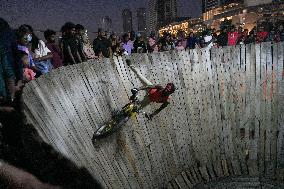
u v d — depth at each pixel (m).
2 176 1.02
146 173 7.74
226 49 9.46
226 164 10.26
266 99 9.66
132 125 7.31
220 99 9.73
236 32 11.68
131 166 7.08
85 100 5.84
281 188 9.80
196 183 9.62
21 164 1.88
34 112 3.57
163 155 8.60
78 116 5.41
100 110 6.31
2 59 2.89
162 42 11.52
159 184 8.38
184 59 9.17
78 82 5.79
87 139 5.52
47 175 2.34
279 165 10.03
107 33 8.98
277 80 9.45
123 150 6.81
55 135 4.08
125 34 9.68
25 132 2.50
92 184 4.94
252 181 10.04
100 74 6.64
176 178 9.22
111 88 6.89
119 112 6.55
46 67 6.02
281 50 9.27
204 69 9.47
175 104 8.96
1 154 1.74
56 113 4.52
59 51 6.75
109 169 6.08
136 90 6.26
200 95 9.52
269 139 9.97
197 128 9.63
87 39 7.96
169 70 8.84
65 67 5.46
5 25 2.96
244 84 9.65
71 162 4.12
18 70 3.24
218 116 9.88
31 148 2.42
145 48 10.33
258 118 9.88
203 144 9.87
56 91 4.84
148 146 7.91
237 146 10.20
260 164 10.23
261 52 9.38
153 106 8.23
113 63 7.19
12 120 2.39
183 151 9.40
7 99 2.97
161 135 8.49
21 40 4.63
